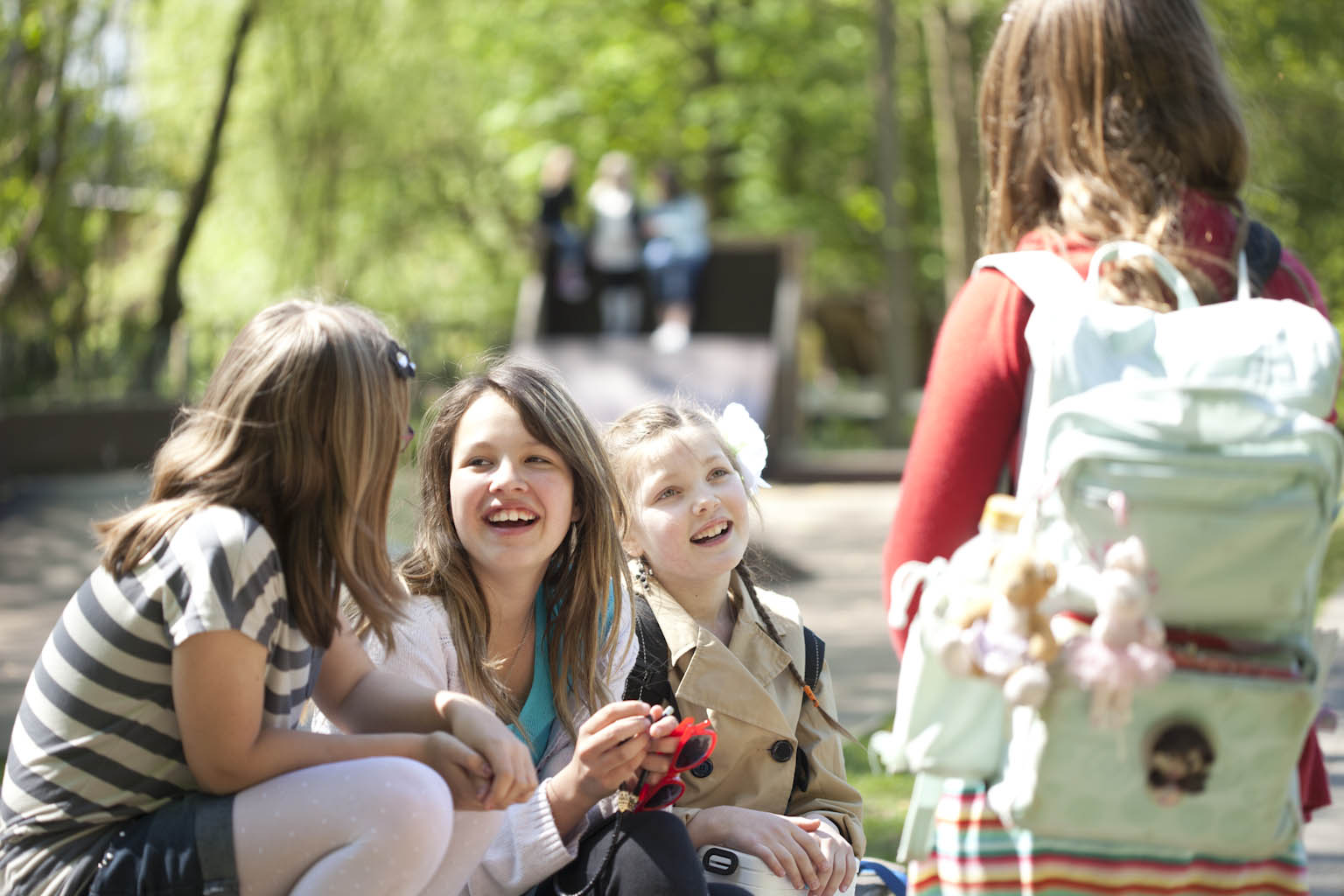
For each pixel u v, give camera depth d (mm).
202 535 2404
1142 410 1895
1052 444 1923
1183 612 1921
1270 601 1913
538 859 2676
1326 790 2219
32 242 13031
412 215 23469
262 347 2527
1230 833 1918
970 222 16812
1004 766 1970
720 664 3035
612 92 22844
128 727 2422
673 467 3094
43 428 13250
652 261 15312
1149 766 1899
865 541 10820
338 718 2756
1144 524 1882
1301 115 13617
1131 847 1977
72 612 2490
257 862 2393
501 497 2891
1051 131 2223
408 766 2432
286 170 19500
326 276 20641
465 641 2934
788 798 3084
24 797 2473
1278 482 1884
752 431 3244
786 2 21984
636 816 2664
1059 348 1965
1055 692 1896
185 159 17094
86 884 2430
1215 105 2189
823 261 26281
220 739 2385
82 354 14383
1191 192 2166
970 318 2109
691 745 2744
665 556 3086
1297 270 2229
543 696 3039
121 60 13219
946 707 1977
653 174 15664
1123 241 2100
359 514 2539
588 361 14688
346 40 19188
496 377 3010
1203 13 2252
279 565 2477
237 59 16750
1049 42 2229
